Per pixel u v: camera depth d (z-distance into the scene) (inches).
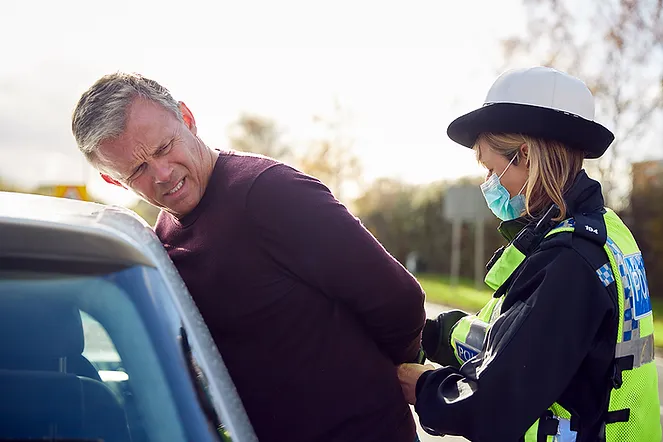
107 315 54.3
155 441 52.2
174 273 57.9
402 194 1286.9
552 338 74.3
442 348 97.0
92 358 55.5
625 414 77.5
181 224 82.0
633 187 757.3
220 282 78.2
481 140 87.2
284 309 77.3
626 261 79.4
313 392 78.5
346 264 76.9
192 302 57.6
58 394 55.1
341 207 79.7
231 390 55.0
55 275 54.1
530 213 84.9
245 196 76.7
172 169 76.8
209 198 79.2
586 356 77.1
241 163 79.9
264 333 78.3
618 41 649.0
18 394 54.6
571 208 81.4
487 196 89.0
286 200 76.5
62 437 54.6
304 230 76.2
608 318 76.3
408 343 85.1
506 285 81.4
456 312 98.6
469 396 76.0
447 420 77.7
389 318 80.4
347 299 78.3
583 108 83.0
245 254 77.1
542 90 82.1
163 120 76.2
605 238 77.7
